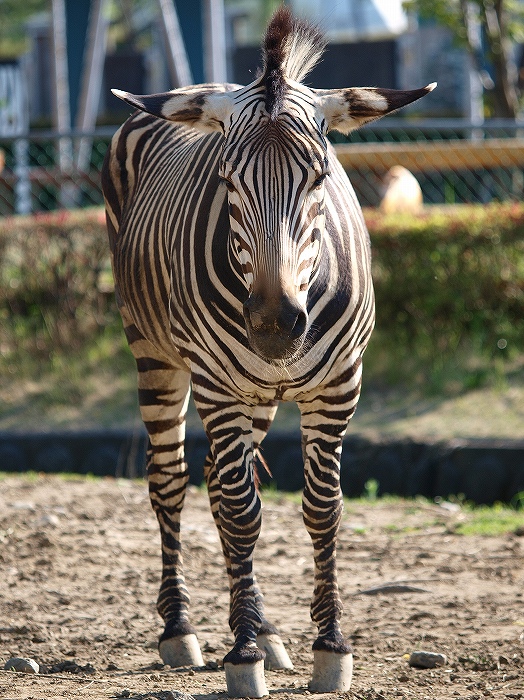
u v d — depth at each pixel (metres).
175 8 51.91
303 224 9.28
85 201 36.12
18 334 31.22
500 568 16.11
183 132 13.32
